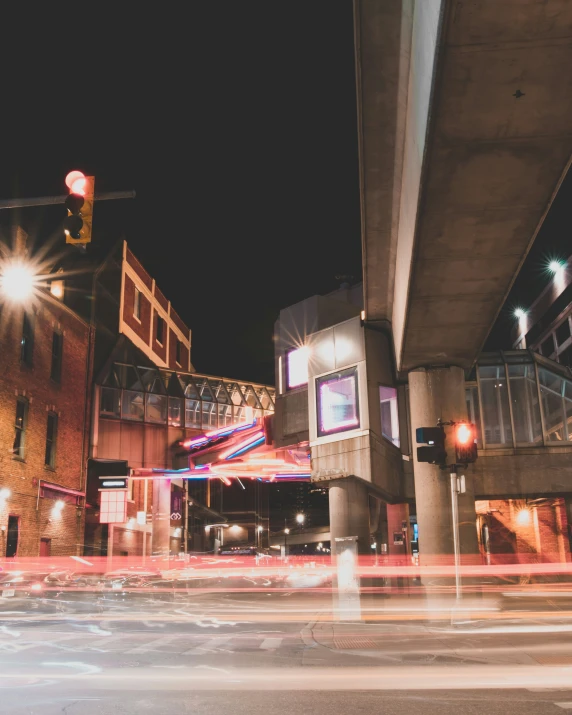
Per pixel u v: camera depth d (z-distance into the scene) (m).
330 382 27.72
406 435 27.28
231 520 80.31
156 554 47.94
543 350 60.38
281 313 34.09
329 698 7.66
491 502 39.12
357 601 23.36
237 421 53.09
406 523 29.73
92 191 10.13
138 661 10.70
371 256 21.06
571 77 9.48
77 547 35.44
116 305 47.06
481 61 9.15
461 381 23.92
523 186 12.27
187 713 6.90
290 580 47.41
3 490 28.80
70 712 6.96
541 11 8.27
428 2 9.43
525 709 7.00
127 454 43.59
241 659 10.91
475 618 16.98
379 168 16.12
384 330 27.59
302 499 103.00
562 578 34.41
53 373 34.75
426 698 7.60
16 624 17.06
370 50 12.23
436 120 10.34
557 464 26.09
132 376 45.91
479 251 14.95
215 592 34.69
